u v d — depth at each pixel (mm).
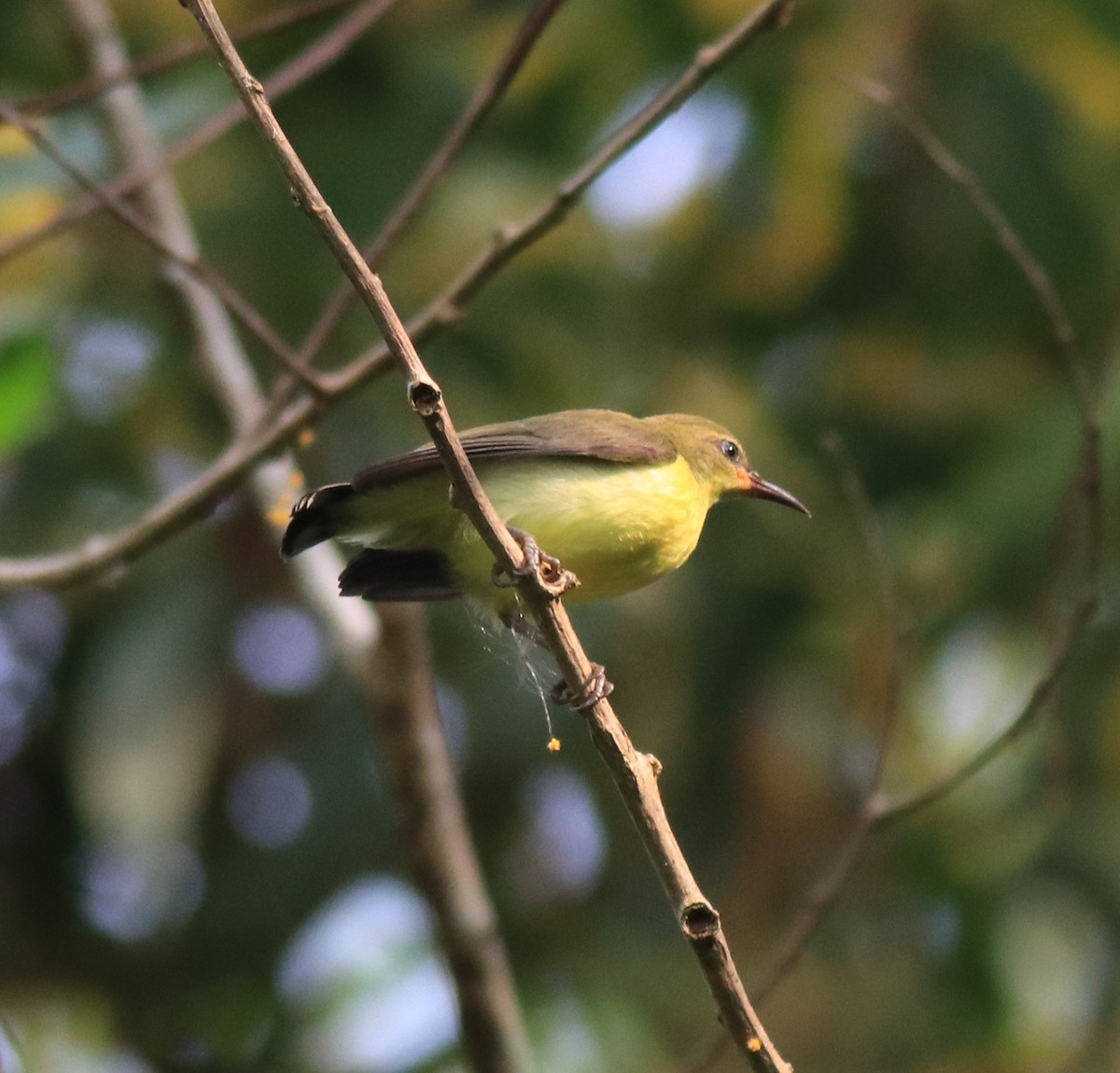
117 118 9883
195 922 13125
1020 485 12422
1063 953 12336
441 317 8156
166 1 12703
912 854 12781
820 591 13500
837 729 13266
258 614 13094
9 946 13133
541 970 12398
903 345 14422
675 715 12984
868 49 13812
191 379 12742
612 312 13805
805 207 14117
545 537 8719
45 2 12656
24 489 12484
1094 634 12469
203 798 12781
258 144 13352
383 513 8469
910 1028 12398
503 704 13023
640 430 9148
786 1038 12406
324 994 12039
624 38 13539
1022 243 13922
